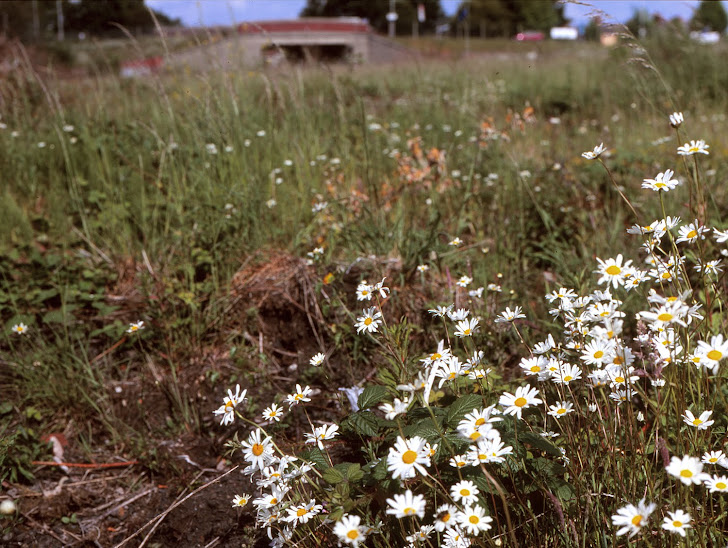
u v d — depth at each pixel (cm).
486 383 202
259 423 284
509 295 322
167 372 322
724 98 739
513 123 571
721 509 171
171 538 238
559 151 545
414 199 430
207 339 338
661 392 194
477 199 434
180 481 264
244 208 396
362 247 363
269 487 246
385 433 219
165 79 567
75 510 254
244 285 355
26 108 586
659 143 526
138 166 483
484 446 155
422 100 744
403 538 175
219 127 471
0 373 321
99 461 279
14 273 372
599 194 439
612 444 182
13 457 265
